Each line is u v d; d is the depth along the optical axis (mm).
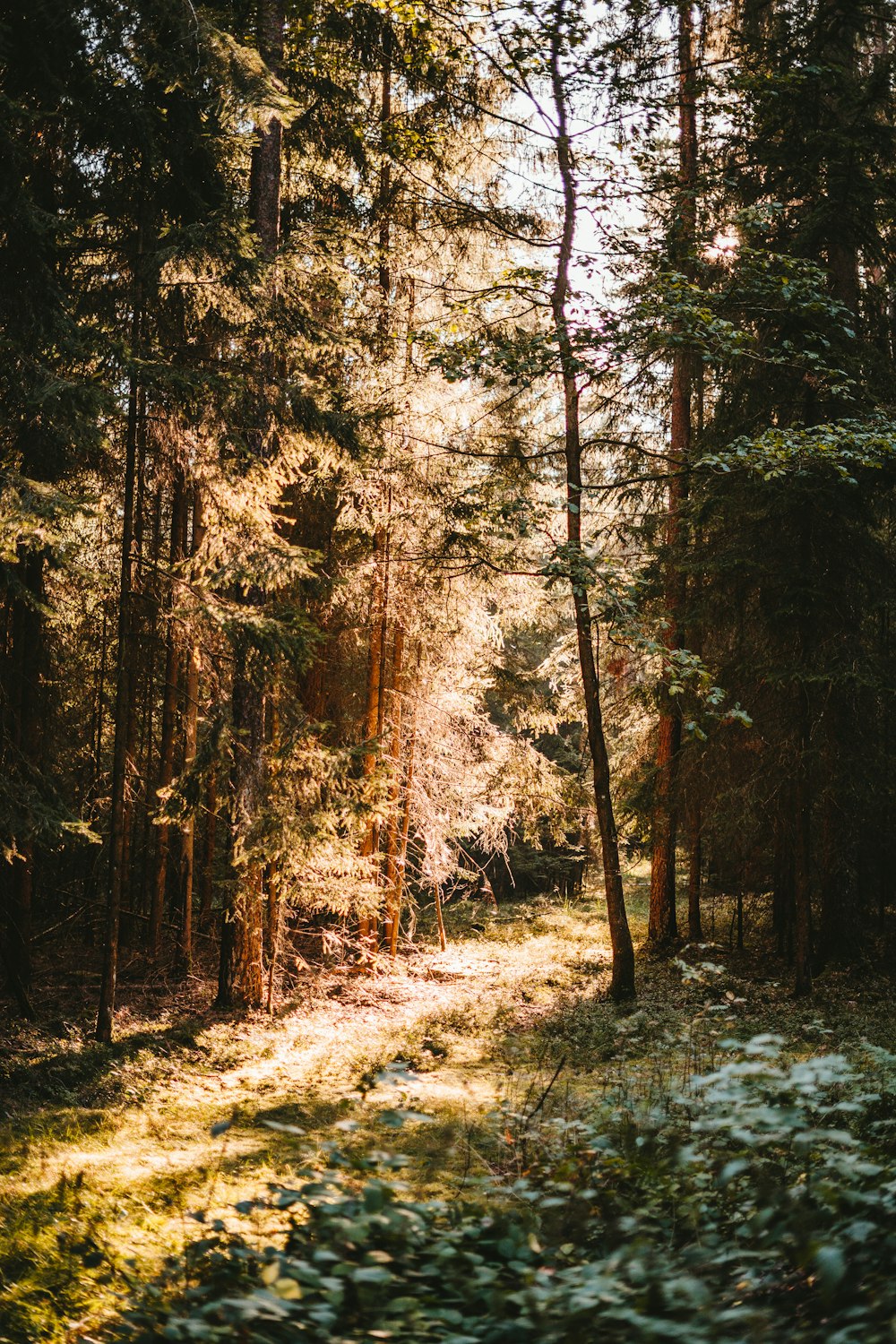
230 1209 6504
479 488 15008
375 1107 9594
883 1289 2812
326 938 17766
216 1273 3623
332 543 18703
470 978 17875
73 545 9281
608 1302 2992
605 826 15992
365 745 14781
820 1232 3225
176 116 12109
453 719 19812
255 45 13516
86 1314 4660
